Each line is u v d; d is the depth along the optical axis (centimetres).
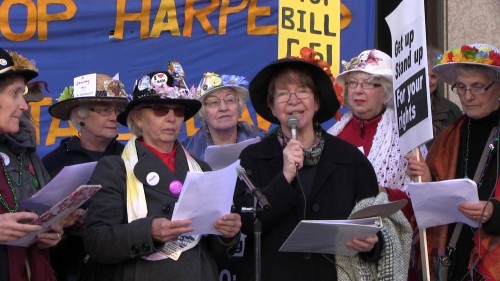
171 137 1062
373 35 1675
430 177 1184
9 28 1678
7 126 1027
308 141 1097
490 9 1738
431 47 1431
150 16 1684
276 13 1684
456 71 1203
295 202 1044
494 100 1177
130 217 1018
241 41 1684
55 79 1672
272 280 1057
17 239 966
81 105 1295
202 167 1096
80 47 1681
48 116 1662
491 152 1163
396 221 1098
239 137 1404
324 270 1059
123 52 1683
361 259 1067
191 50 1683
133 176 1037
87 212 1056
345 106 1336
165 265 1010
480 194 1155
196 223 991
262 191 1038
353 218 1004
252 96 1127
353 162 1090
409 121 1162
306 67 1095
